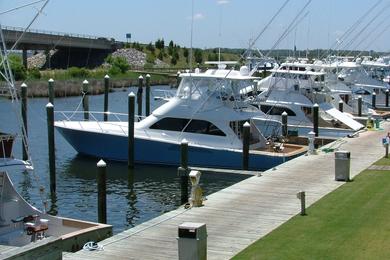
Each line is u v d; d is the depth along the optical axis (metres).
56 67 92.94
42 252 10.20
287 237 14.02
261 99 36.22
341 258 12.18
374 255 12.29
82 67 94.31
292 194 19.08
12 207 16.58
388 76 62.03
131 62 108.88
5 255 9.74
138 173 29.16
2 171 15.77
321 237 13.80
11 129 38.53
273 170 23.55
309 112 36.53
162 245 13.95
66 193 25.59
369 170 22.98
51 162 25.75
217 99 29.92
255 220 15.97
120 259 12.93
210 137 29.53
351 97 46.69
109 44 104.94
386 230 14.13
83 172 29.38
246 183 20.98
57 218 16.62
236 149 28.95
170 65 115.56
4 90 17.17
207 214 16.70
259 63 37.22
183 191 20.98
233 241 14.05
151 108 57.91
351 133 35.06
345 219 15.34
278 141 31.92
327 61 48.47
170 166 29.95
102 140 30.98
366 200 17.53
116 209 23.00
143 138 29.88
